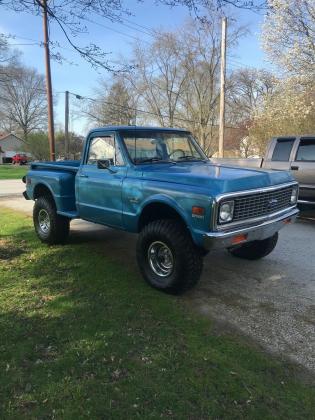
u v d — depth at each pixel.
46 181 6.39
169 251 4.45
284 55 16.67
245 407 2.72
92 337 3.58
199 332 3.71
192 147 5.93
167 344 3.48
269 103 19.08
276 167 8.89
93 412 2.66
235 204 4.09
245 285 4.89
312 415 2.66
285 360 3.29
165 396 2.81
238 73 38.31
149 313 4.07
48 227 6.58
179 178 4.38
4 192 14.85
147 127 5.48
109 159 5.29
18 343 3.47
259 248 5.63
